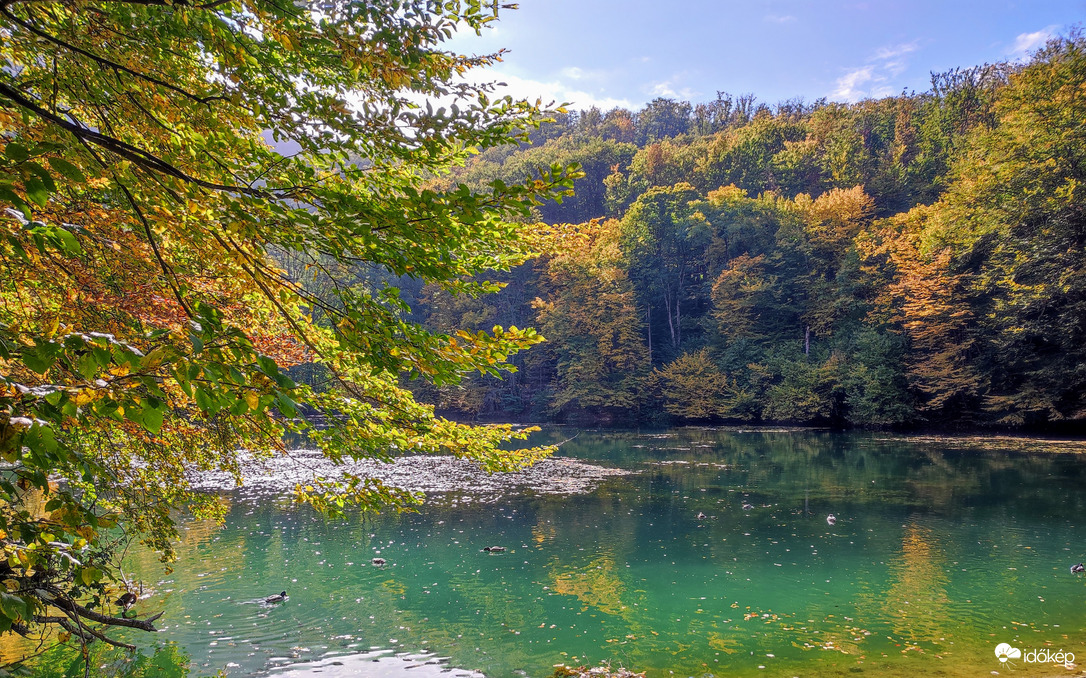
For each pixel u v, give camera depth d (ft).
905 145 235.61
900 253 139.74
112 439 17.11
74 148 9.14
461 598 34.37
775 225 192.13
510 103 10.21
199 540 46.16
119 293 13.50
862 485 69.56
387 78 9.39
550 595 34.88
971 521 51.39
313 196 9.15
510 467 16.25
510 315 207.21
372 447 14.89
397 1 9.02
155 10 8.82
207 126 9.73
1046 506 56.54
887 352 138.82
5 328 6.05
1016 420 117.50
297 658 26.76
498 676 25.26
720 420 173.47
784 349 165.48
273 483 69.31
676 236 199.72
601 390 175.11
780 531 49.08
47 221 9.20
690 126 435.53
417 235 9.40
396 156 10.57
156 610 32.04
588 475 79.82
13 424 5.24
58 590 13.19
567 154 276.82
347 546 44.80
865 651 27.12
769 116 306.76
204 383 6.89
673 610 32.53
